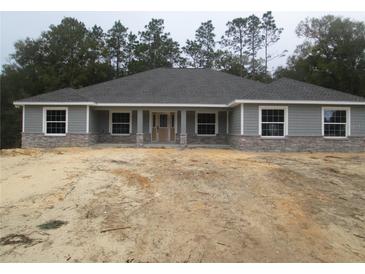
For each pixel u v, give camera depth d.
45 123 16.55
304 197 6.84
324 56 34.97
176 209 5.81
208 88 19.62
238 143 15.55
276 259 4.28
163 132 19.02
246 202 6.34
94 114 17.88
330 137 15.07
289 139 15.02
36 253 4.14
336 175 8.86
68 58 35.28
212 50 46.66
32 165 9.72
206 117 18.86
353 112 15.16
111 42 40.53
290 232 5.11
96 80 35.25
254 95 15.09
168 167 9.38
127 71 39.75
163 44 41.22
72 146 16.50
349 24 33.47
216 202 6.27
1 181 7.58
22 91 33.84
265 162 10.80
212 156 12.33
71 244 4.39
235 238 4.77
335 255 4.52
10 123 33.38
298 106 15.09
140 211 5.65
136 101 17.23
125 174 8.30
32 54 35.03
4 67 37.50
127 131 18.84
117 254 4.18
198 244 4.52
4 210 5.60
